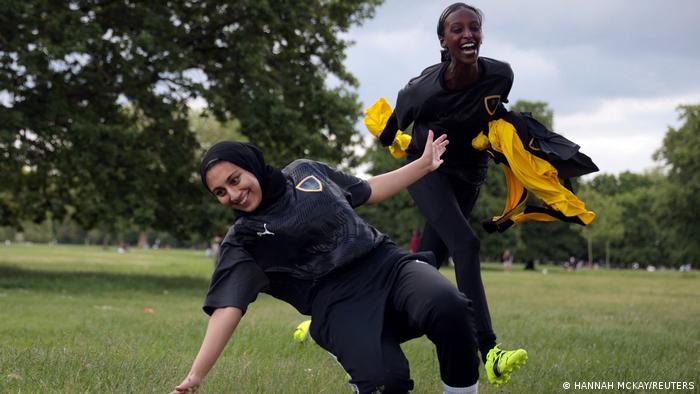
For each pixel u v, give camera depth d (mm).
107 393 3990
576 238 72688
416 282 3256
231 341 6570
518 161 4605
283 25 19406
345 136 20484
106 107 19453
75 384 4215
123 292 15969
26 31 16969
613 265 99062
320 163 3607
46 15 17688
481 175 4941
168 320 8688
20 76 17641
